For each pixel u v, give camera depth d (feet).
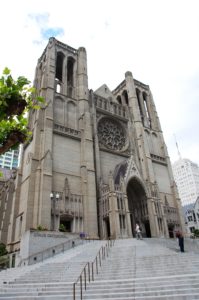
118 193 142.92
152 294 42.55
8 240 133.39
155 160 196.54
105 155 173.47
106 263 67.46
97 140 170.19
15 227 131.75
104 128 187.32
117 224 131.03
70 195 136.36
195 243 125.08
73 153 152.76
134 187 168.14
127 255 76.02
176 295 40.50
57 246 98.17
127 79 235.20
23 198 133.90
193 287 43.70
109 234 141.28
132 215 164.35
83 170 147.54
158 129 220.84
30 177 128.67
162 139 215.10
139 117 209.05
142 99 233.14
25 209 122.72
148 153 191.52
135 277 53.98
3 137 35.55
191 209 352.49
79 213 134.62
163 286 44.47
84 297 44.39
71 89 189.37
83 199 139.03
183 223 176.65
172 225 172.65
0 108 33.91
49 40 196.75
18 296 48.32
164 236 151.43
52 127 149.28
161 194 182.80
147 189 161.89
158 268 58.54
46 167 131.44
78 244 106.11
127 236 131.23
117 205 137.90
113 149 180.65
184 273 53.16
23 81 35.60
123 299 41.34
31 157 135.13
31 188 125.90
